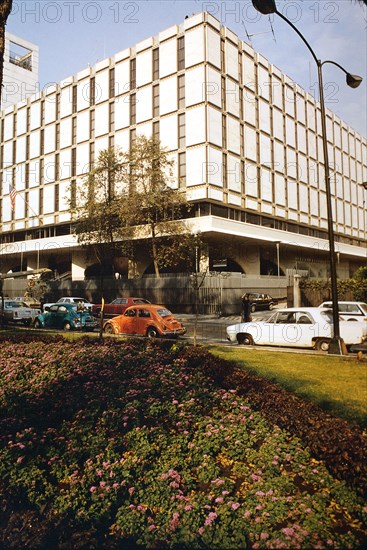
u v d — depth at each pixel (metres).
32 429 5.14
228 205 36.66
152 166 30.98
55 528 3.46
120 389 6.70
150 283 32.88
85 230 32.22
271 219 44.03
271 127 43.38
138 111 39.09
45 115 48.72
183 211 36.75
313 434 4.51
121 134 40.47
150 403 5.98
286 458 4.21
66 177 45.66
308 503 3.43
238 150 38.06
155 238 33.84
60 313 21.20
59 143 46.94
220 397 6.25
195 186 34.44
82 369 8.13
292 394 6.39
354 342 12.39
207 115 34.34
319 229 51.81
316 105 52.59
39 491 3.95
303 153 48.97
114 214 31.70
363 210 63.56
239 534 3.11
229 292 29.83
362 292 23.66
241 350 11.62
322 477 3.86
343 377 7.73
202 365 8.30
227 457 4.52
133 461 4.25
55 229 48.00
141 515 3.51
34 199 49.41
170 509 3.52
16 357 10.03
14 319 23.14
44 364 8.97
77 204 35.22
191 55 35.31
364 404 5.95
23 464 4.32
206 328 21.30
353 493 3.59
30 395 6.73
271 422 5.21
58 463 4.35
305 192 48.84
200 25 34.84
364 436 4.51
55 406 6.02
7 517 3.66
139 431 4.99
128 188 31.94
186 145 35.19
